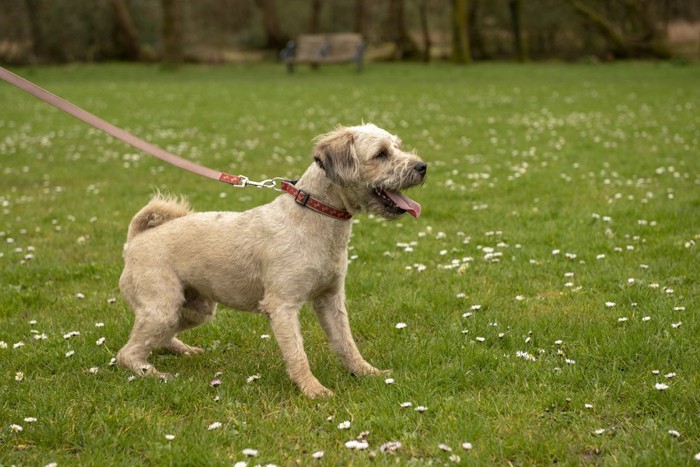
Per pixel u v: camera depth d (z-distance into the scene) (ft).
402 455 12.29
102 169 41.98
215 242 15.31
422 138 49.96
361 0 155.74
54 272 23.32
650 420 12.89
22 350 17.06
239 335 18.42
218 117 63.10
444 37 162.50
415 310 19.49
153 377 15.38
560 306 19.17
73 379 15.58
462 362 15.72
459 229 27.25
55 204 33.42
